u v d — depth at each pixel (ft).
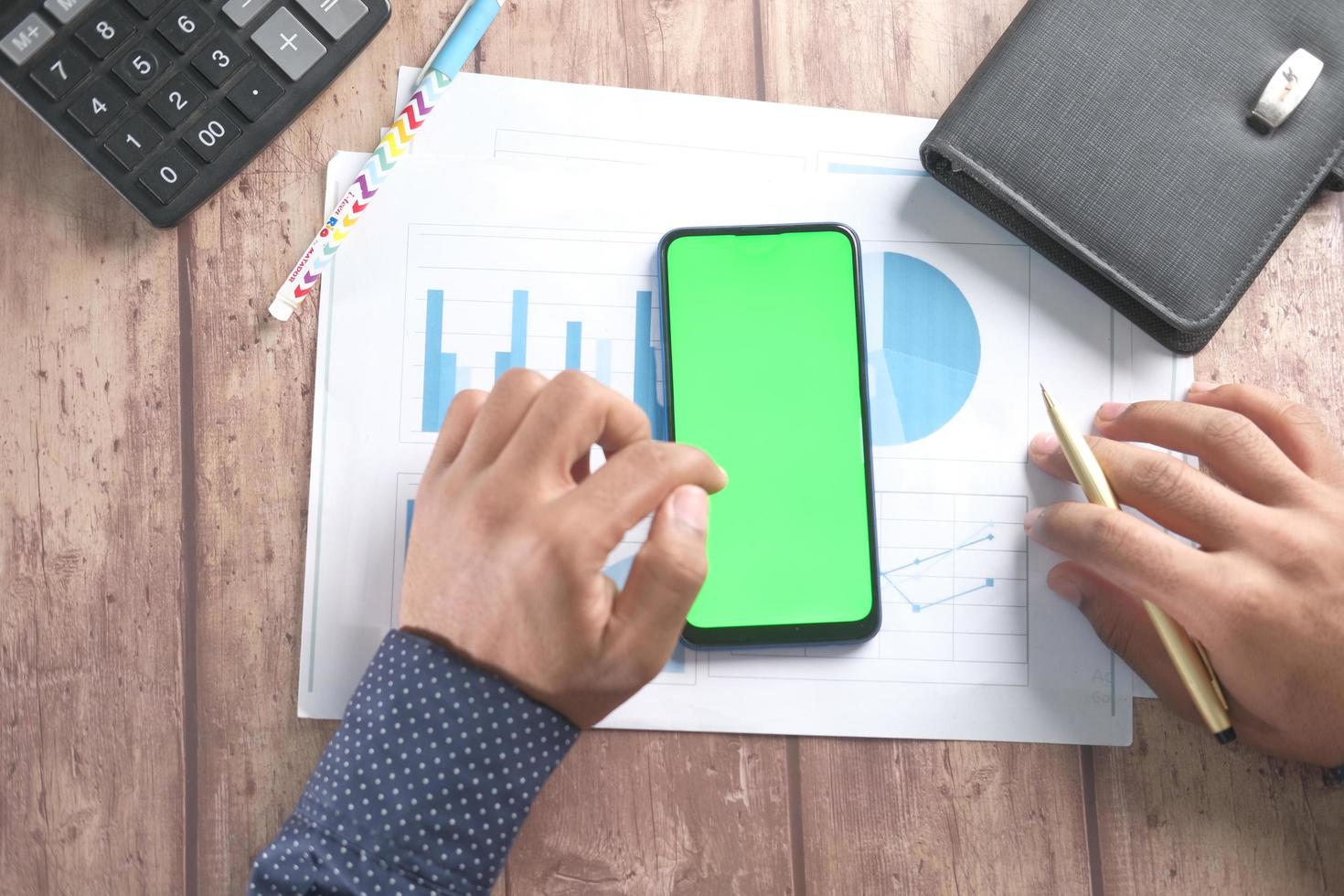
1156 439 1.41
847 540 1.42
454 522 1.09
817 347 1.44
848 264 1.45
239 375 1.44
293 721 1.40
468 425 1.18
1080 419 1.49
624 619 1.05
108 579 1.40
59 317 1.42
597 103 1.49
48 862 1.36
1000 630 1.44
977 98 1.42
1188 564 1.25
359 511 1.42
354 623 1.40
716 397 1.44
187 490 1.42
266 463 1.43
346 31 1.41
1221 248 1.40
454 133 1.47
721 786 1.41
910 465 1.47
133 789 1.38
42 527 1.40
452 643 1.06
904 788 1.42
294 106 1.41
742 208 1.49
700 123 1.49
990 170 1.41
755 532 1.42
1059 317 1.49
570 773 1.40
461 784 1.05
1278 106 1.38
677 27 1.51
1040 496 1.47
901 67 1.52
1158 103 1.41
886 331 1.49
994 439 1.48
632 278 1.48
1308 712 1.27
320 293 1.44
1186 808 1.42
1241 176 1.40
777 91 1.51
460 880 1.06
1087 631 1.45
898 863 1.41
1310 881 1.41
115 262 1.43
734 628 1.40
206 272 1.44
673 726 1.40
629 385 1.47
